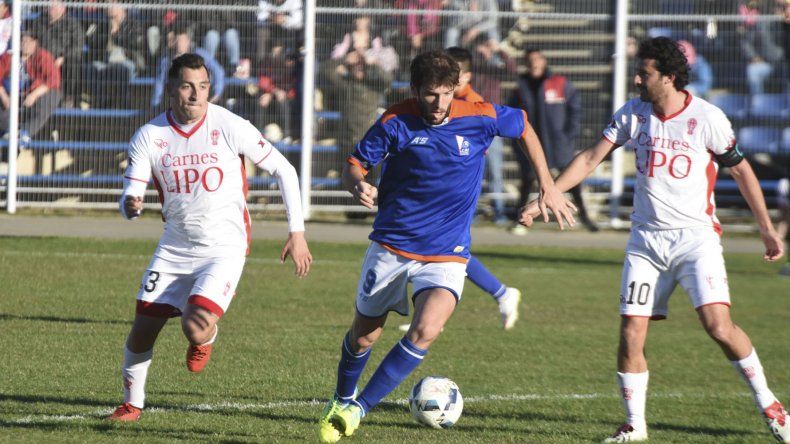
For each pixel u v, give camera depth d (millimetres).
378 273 17703
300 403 20594
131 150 17938
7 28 49312
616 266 43719
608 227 53344
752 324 32938
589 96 52375
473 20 51031
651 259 18500
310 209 51531
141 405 18875
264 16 50094
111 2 50125
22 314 29156
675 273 18484
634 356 18484
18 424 18000
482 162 17922
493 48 51094
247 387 21891
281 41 50312
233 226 18328
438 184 17438
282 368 23891
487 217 53531
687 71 18125
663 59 17953
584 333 30219
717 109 18266
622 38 52000
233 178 18172
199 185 17922
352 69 50594
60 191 50281
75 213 51688
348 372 18219
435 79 16469
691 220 18250
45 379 21781
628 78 52875
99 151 50250
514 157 53344
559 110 49062
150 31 49688
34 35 49406
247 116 50406
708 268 18078
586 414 20859
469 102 17797
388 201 17797
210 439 17406
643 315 18438
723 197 55125
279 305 32688
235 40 50062
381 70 50562
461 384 23266
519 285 38406
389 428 19000
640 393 18594
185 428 18172
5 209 50656
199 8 49688
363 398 17109
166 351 25266
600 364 26094
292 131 50875
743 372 18438
